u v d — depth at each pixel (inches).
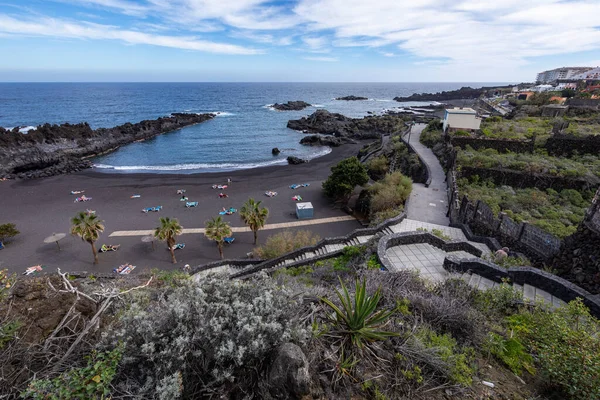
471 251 576.1
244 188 1776.6
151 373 150.5
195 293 185.8
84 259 1085.8
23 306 195.0
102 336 161.5
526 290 419.8
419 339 217.8
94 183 1838.1
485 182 1052.5
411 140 1914.4
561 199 894.4
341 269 593.0
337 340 199.8
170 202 1571.1
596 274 423.8
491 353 242.1
